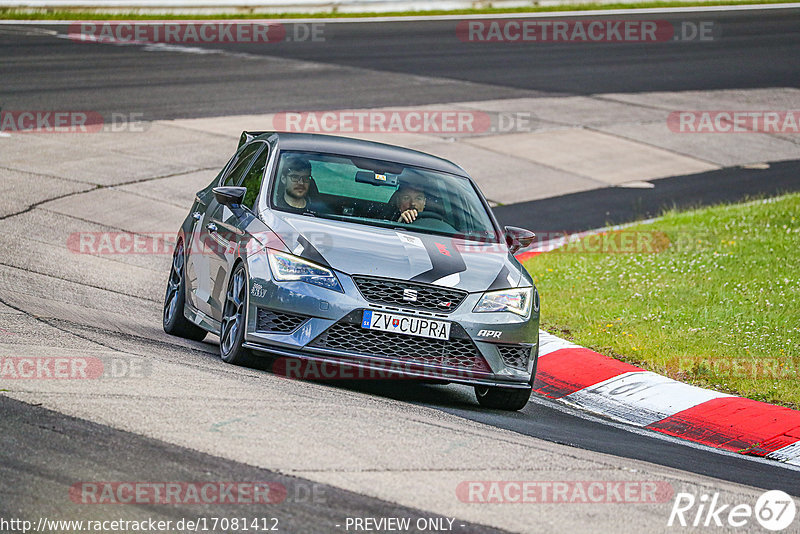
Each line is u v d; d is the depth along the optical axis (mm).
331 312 24750
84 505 15422
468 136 74250
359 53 102000
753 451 26453
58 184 53750
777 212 56594
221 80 84438
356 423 20984
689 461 23656
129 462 17203
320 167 29281
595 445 23688
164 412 20031
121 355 25000
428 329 25000
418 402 25797
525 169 68062
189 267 31047
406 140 70750
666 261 46375
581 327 36969
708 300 39844
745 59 111500
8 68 81500
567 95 90875
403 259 25828
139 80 81750
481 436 21750
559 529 16484
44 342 25406
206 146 64812
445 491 17547
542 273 45219
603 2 139125
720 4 146500
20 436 17859
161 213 51219
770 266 45000
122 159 60219
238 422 19906
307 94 81875
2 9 108312
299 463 17984
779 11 143375
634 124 83000
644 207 61406
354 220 27500
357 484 17312
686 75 102750
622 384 30656
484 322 25453
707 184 68438
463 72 96688
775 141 81812
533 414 27047
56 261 39781
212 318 28469
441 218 28688
